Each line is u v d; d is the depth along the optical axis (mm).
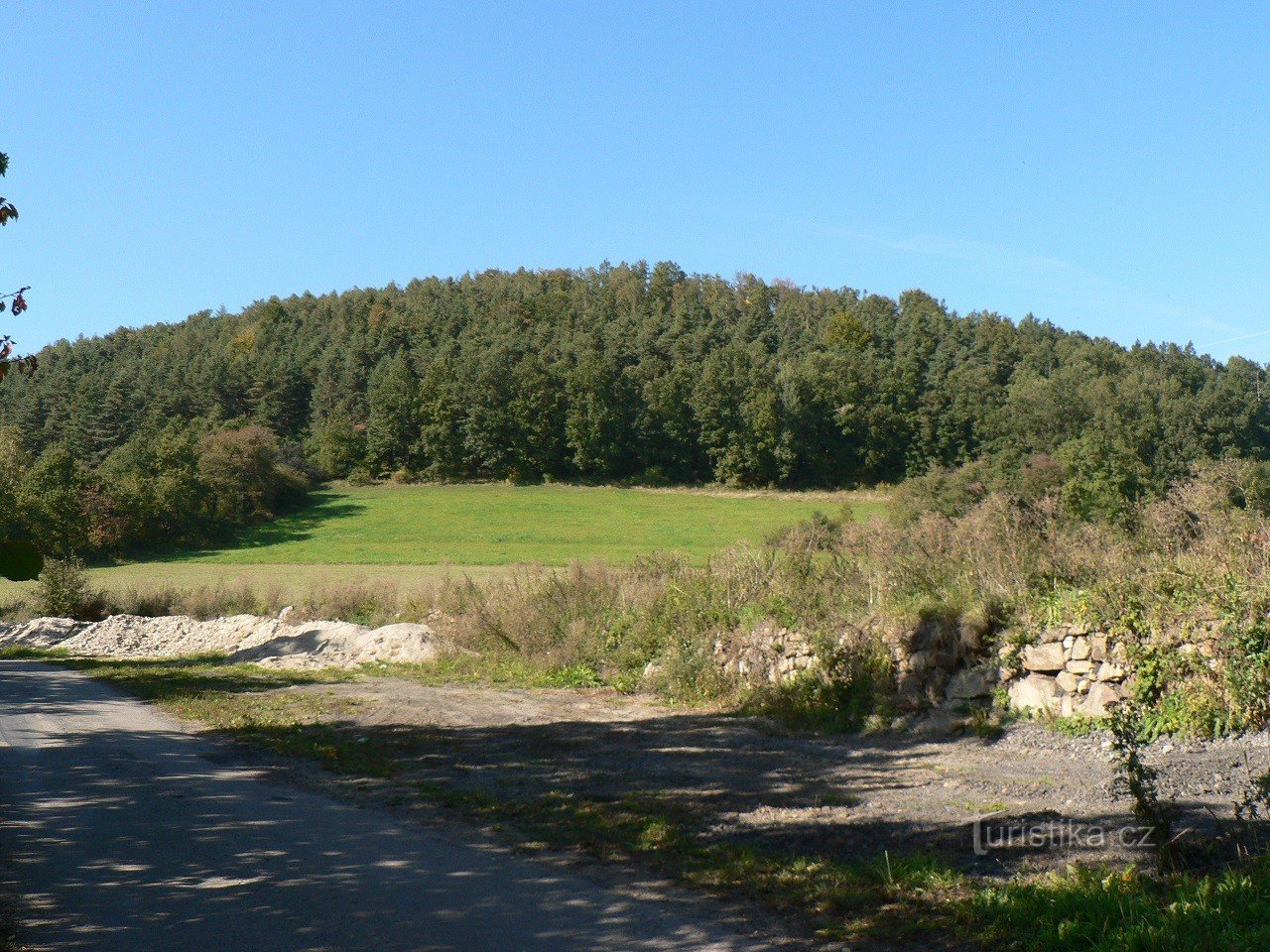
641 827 6723
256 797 7832
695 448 82438
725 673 13516
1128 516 11672
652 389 84188
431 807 7461
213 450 69688
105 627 26297
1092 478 28219
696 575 16062
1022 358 82062
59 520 50812
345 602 27922
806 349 107625
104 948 4594
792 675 12430
